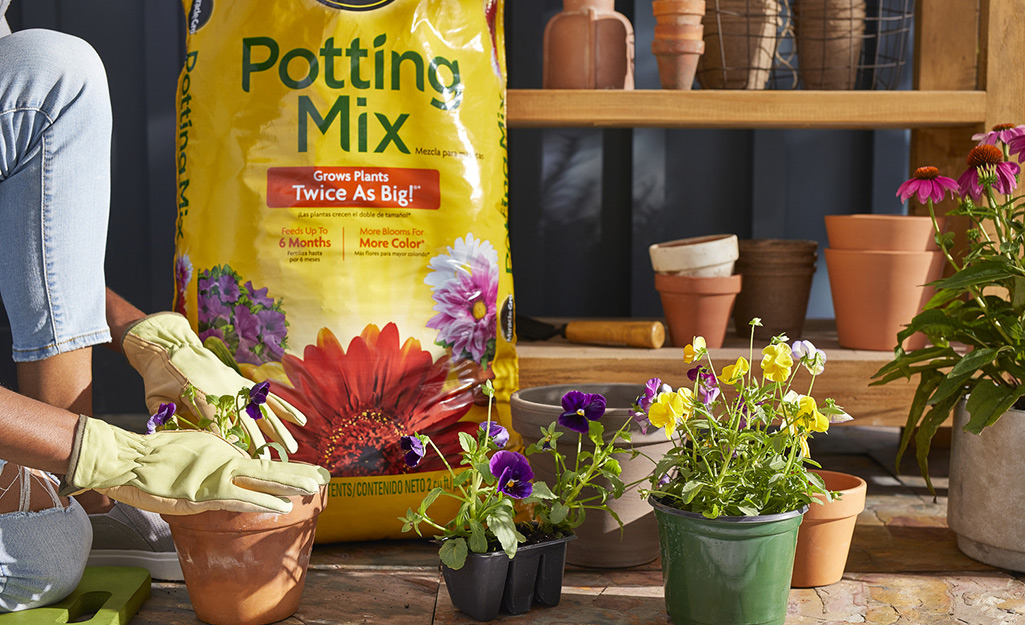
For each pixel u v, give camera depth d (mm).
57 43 2801
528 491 2807
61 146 2787
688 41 3318
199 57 3037
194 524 2760
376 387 3010
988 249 3039
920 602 2875
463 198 3045
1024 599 2885
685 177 3807
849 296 3277
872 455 3502
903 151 3754
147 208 3748
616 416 2912
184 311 3039
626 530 2959
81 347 2820
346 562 3006
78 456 2697
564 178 3812
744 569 2770
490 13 3096
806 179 3811
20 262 2785
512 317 3121
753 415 2869
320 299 3000
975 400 2949
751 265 3395
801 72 3457
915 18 3381
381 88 3016
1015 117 3297
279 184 3000
